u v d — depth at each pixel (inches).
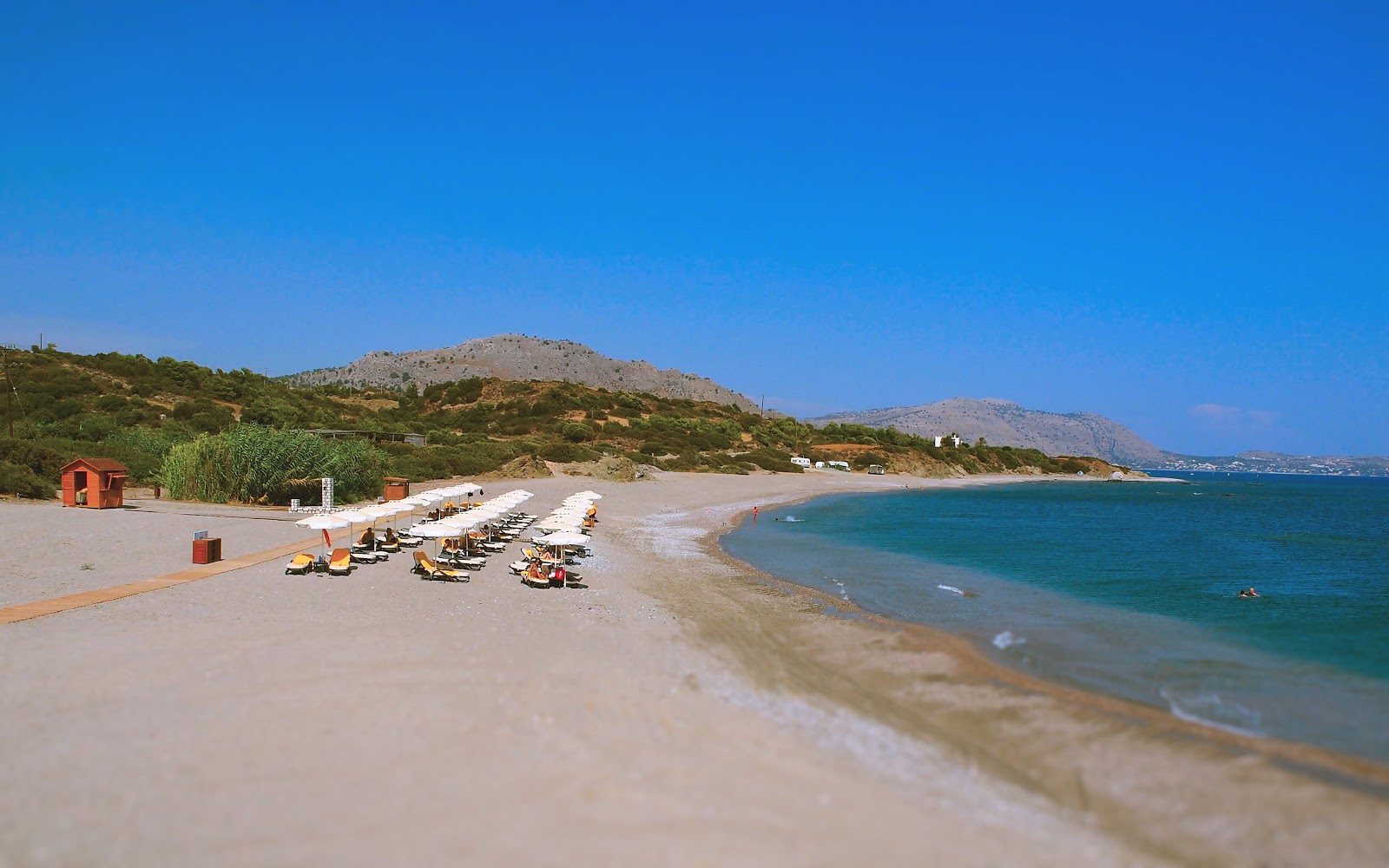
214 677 405.7
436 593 662.5
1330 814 321.7
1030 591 845.8
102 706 358.0
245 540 893.8
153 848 241.1
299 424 2470.5
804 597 767.7
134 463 1525.6
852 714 416.5
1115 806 322.3
